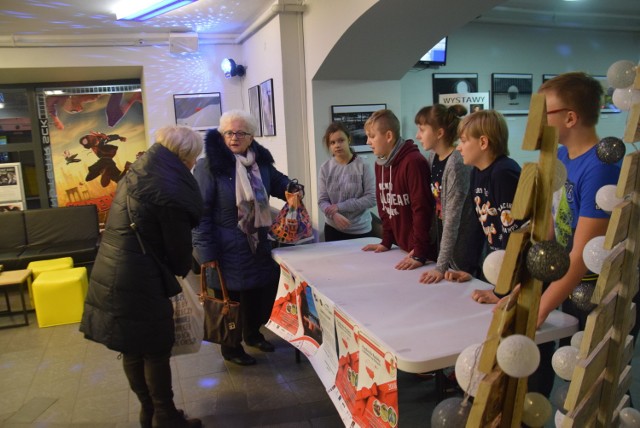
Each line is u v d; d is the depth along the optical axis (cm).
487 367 82
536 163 81
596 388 97
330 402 231
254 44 454
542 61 525
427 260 201
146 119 518
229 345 249
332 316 164
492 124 152
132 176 184
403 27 318
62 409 238
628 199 95
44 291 351
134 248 183
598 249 99
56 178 554
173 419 203
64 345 320
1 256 438
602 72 560
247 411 227
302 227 247
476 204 166
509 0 437
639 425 109
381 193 218
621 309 97
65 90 543
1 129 533
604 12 492
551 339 125
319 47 358
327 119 388
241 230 247
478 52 493
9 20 388
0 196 520
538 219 81
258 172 254
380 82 396
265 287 266
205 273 252
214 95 506
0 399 250
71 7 362
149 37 464
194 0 350
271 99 412
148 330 187
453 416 92
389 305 151
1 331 350
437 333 127
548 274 76
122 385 261
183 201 184
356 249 236
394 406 123
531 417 96
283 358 280
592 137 126
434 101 479
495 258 92
